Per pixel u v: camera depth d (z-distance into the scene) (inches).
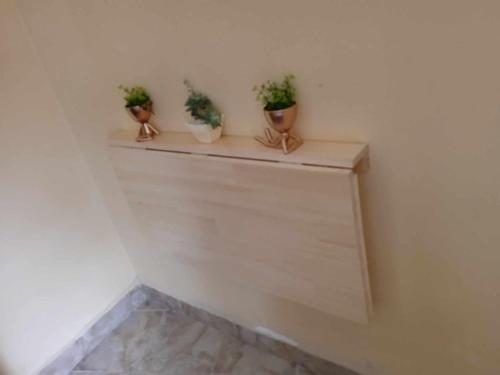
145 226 54.4
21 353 57.7
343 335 47.5
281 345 56.3
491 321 34.6
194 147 40.6
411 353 42.4
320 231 35.7
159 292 70.3
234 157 37.9
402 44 27.4
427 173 31.1
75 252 61.9
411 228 34.4
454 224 32.0
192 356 61.3
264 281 45.3
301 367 55.7
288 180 34.8
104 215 64.9
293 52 32.3
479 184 29.3
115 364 62.8
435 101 28.1
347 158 31.0
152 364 61.6
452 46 25.8
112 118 51.7
